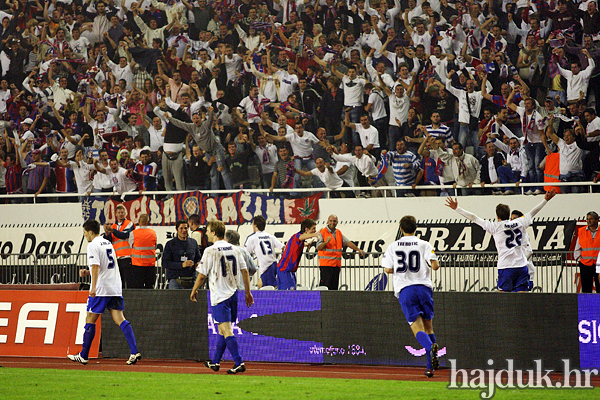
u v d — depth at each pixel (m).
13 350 26.16
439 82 41.62
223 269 20.47
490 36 41.16
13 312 26.45
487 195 38.81
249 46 45.56
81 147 47.69
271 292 24.06
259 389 17.88
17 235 44.38
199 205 42.53
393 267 19.97
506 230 24.20
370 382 19.08
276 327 23.89
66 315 25.88
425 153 40.97
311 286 34.56
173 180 45.81
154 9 47.53
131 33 47.94
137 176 46.00
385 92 42.47
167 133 45.91
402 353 22.31
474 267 29.92
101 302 22.33
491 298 21.55
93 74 48.31
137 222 43.66
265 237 30.31
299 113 44.03
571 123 39.28
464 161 40.28
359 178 42.34
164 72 46.94
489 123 40.47
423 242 19.89
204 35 46.50
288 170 43.44
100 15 48.56
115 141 47.12
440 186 39.84
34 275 37.00
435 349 19.25
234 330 24.38
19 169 48.44
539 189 39.28
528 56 40.56
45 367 23.12
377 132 42.41
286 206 41.12
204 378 20.16
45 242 43.66
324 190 41.81
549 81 40.19
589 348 20.31
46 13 49.56
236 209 41.91
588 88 39.38
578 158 38.66
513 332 21.22
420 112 41.94
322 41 44.16
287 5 45.12
